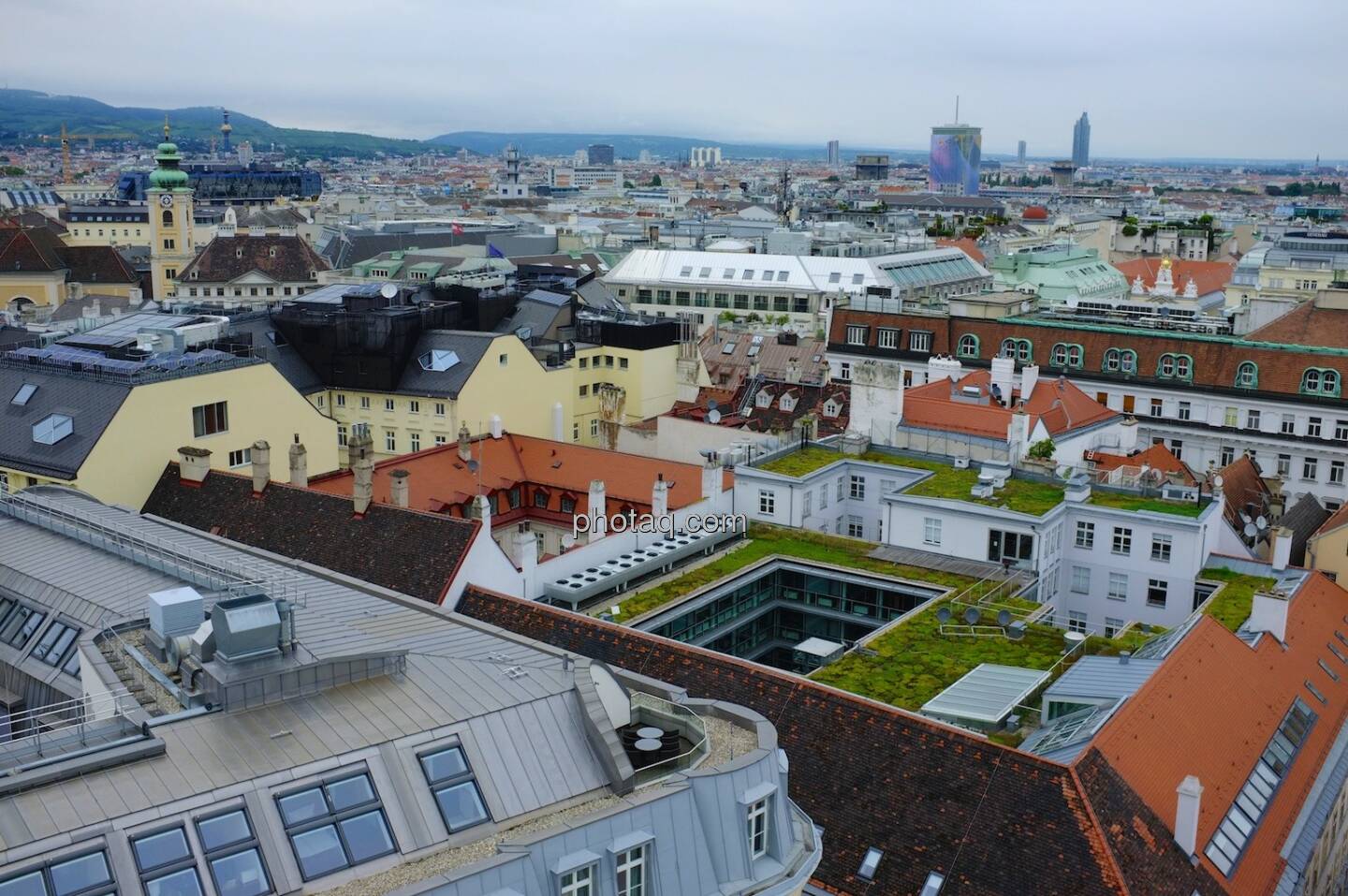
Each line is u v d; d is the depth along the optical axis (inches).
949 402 4781.0
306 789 1672.0
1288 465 6141.7
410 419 5442.9
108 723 1811.0
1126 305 7490.2
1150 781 2388.0
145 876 1521.9
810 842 1964.8
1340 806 2930.6
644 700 2086.6
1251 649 3031.5
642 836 1726.1
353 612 2324.1
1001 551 3833.7
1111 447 5423.2
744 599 3668.8
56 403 4111.7
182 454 3969.0
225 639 1836.9
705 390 6461.6
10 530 2751.0
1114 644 3107.8
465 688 1936.5
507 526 4648.1
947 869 2255.2
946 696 2763.3
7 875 1449.3
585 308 6914.4
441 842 1702.8
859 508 4451.3
